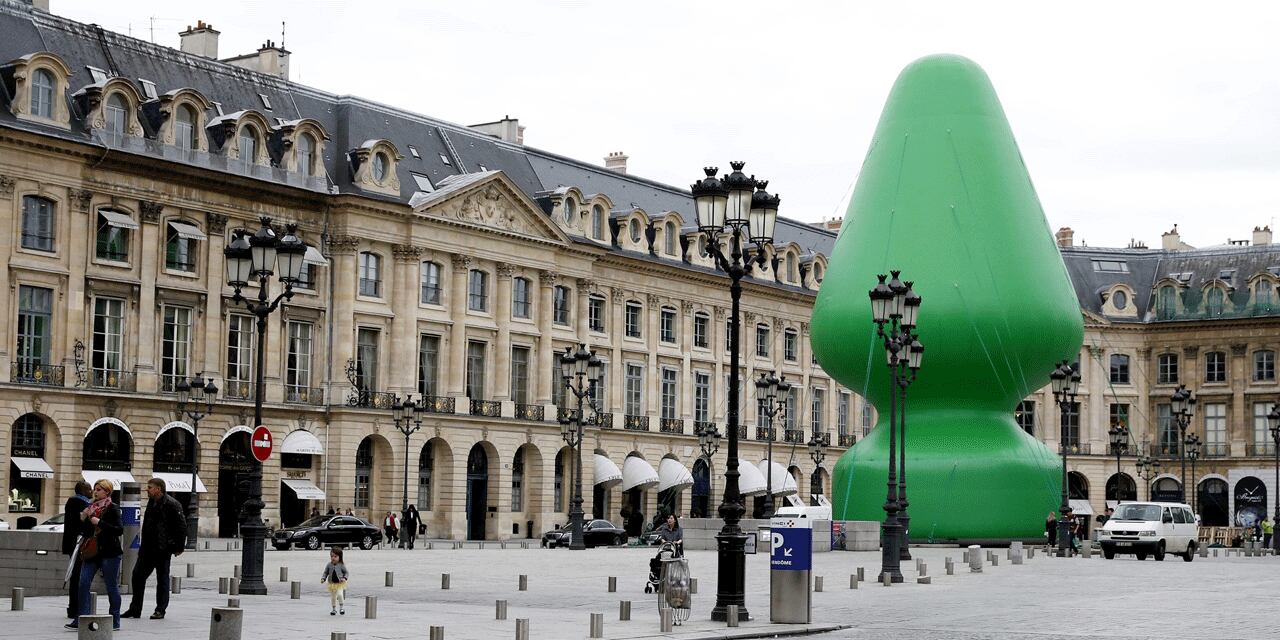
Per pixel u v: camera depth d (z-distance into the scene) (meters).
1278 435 68.69
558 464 78.75
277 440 64.75
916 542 54.94
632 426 82.31
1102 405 103.25
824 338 55.94
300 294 66.25
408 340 69.44
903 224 54.72
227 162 63.09
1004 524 54.25
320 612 24.58
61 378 57.53
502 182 73.69
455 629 21.80
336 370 67.12
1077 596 30.77
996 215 54.75
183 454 61.81
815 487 95.75
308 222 66.56
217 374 62.94
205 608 24.66
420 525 66.56
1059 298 55.16
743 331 91.19
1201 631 23.20
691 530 53.56
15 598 23.78
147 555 22.33
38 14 59.69
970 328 53.25
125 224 59.59
